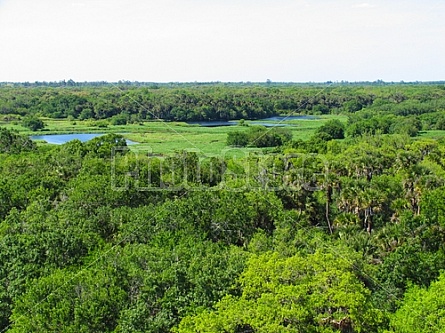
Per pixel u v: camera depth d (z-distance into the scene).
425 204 57.34
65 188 65.88
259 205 60.06
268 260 38.94
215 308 36.72
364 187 67.88
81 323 35.91
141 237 50.44
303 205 69.69
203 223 53.69
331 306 35.22
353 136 128.25
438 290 38.69
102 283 38.81
